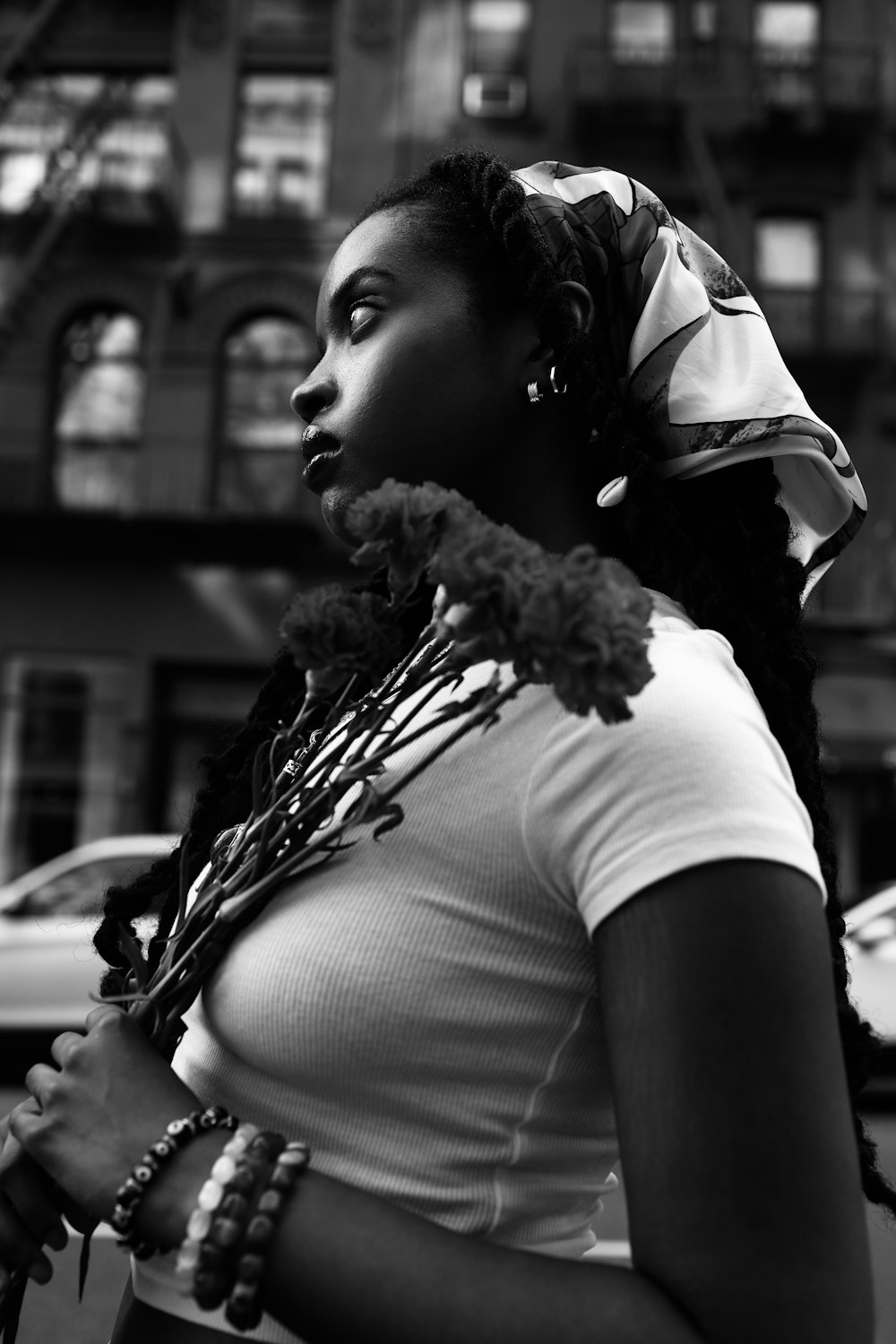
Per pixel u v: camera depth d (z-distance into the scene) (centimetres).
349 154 1432
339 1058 74
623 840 69
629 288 100
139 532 1324
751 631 91
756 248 1459
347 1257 65
